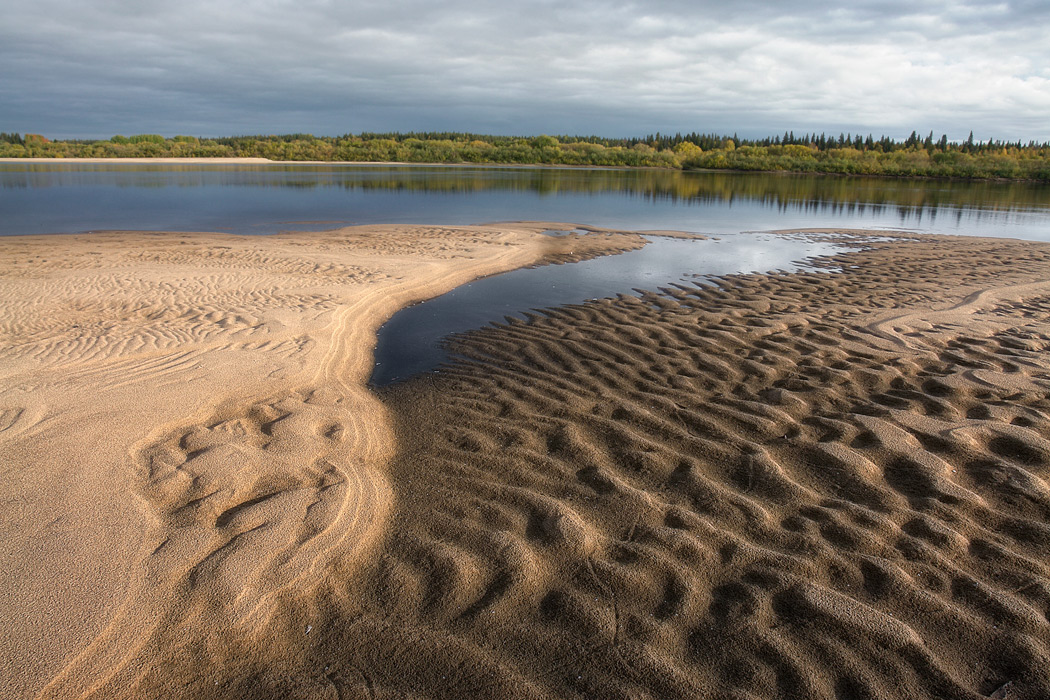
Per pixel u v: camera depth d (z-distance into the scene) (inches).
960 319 324.2
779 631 115.6
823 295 397.4
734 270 499.5
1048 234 744.3
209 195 1173.1
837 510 151.9
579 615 120.6
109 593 120.3
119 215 845.2
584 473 174.4
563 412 215.6
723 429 198.2
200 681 106.5
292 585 127.2
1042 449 173.6
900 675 106.6
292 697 104.3
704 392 231.3
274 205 1005.2
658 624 118.2
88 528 138.8
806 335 299.1
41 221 769.6
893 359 258.5
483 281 455.8
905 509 151.3
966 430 187.8
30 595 118.5
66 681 103.1
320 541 140.3
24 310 320.2
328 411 212.4
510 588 128.1
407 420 213.9
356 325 326.6
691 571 132.3
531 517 153.1
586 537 143.7
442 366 272.1
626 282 450.0
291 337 289.3
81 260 462.9
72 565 127.0
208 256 490.6
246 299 353.7
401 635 116.8
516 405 223.8
